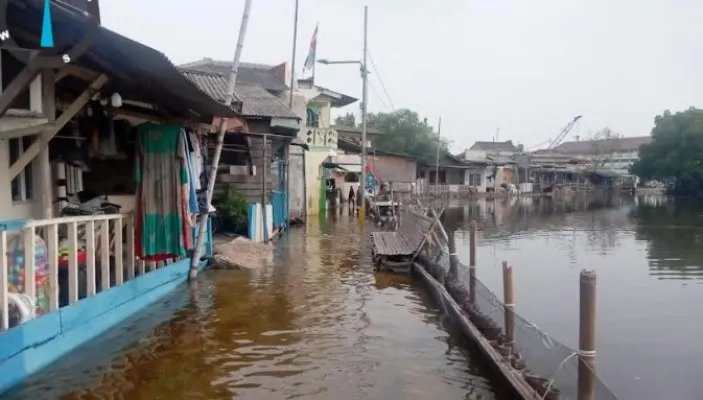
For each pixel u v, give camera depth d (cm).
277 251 1552
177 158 866
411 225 1525
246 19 1131
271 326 803
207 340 734
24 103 633
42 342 601
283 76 2858
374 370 640
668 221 3036
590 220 3134
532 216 3431
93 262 718
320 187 3017
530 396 507
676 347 814
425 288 1087
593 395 441
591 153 9938
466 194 5766
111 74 748
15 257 593
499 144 8956
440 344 738
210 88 1527
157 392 568
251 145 1761
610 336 866
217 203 1608
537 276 1352
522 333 588
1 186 680
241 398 558
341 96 3238
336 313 885
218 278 1133
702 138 6197
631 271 1426
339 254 1513
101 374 610
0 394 529
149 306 892
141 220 860
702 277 1342
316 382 602
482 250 1839
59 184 844
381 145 5475
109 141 856
